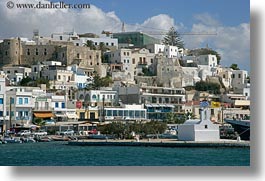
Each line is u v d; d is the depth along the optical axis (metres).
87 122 158.88
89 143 121.12
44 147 117.00
